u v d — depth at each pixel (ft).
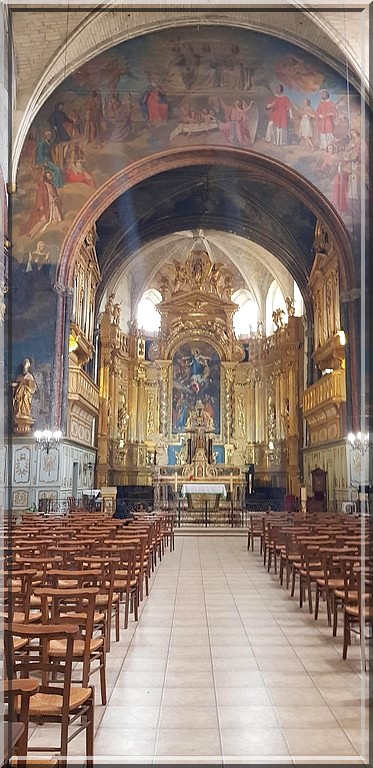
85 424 85.97
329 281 80.64
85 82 71.31
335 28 59.11
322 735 15.33
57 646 16.28
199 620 28.02
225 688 18.84
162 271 119.03
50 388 66.59
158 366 114.93
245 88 72.28
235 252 117.08
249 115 72.23
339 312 75.46
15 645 15.24
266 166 73.00
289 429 99.86
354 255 70.49
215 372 115.85
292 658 22.04
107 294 102.27
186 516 84.43
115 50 70.85
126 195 88.58
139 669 20.72
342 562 22.77
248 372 116.67
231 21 66.49
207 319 115.55
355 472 65.72
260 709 17.10
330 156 71.87
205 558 50.57
